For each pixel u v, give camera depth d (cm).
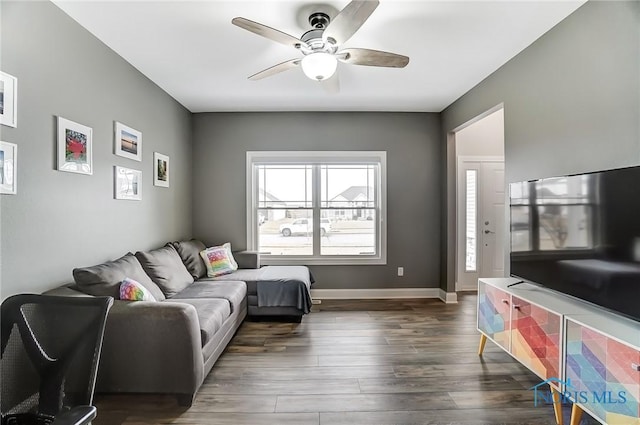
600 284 178
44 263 198
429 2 205
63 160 211
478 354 271
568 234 200
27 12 186
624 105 184
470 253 477
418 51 270
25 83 184
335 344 291
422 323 345
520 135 271
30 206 188
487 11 215
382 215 450
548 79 239
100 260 251
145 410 197
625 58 183
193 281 341
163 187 360
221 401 206
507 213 287
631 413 142
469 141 470
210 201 450
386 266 452
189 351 197
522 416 192
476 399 209
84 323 117
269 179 458
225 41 252
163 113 360
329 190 457
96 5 206
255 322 347
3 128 171
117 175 272
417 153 450
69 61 218
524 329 212
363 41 253
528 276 237
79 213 228
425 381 230
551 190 214
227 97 385
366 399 209
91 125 240
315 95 380
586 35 207
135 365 197
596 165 201
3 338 118
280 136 447
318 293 450
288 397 211
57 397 112
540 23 229
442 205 443
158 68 302
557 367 183
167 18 221
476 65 297
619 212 168
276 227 458
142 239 315
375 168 458
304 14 216
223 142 448
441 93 372
